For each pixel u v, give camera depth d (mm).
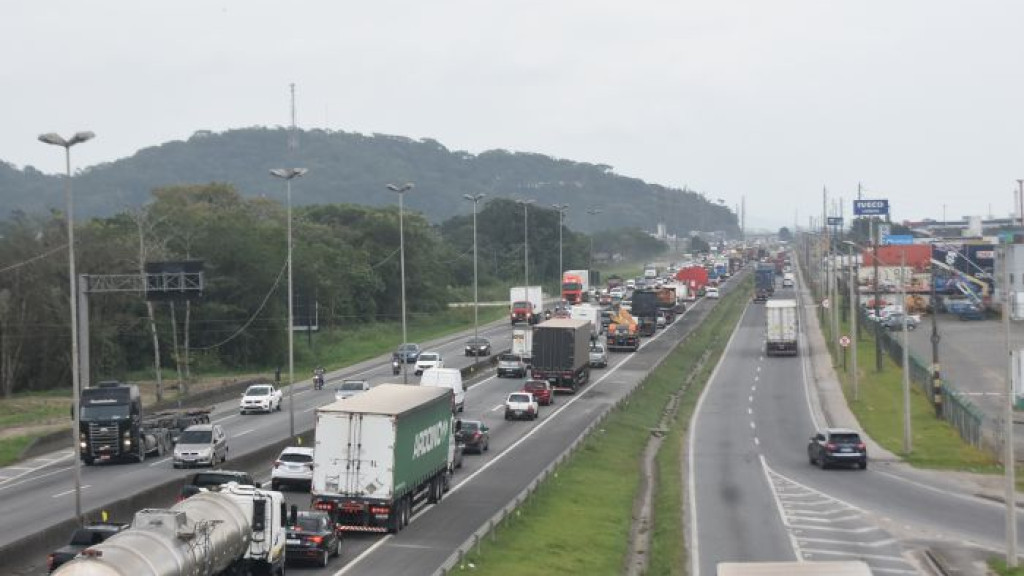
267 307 171500
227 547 41094
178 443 78250
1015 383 102312
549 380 121062
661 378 132625
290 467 67562
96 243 144000
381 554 50844
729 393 125500
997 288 199875
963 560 52031
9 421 109062
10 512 62562
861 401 116562
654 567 51531
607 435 92250
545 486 67625
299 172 96188
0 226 151375
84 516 53062
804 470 79875
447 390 66875
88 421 80125
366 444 54906
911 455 85750
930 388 112250
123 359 152375
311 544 48062
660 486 73812
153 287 98688
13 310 138875
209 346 164125
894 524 60562
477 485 70562
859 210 193750
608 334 163750
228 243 171000
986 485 73500
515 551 52156
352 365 159125
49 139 64625
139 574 34750
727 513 63875
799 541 56219
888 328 181125
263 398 111312
